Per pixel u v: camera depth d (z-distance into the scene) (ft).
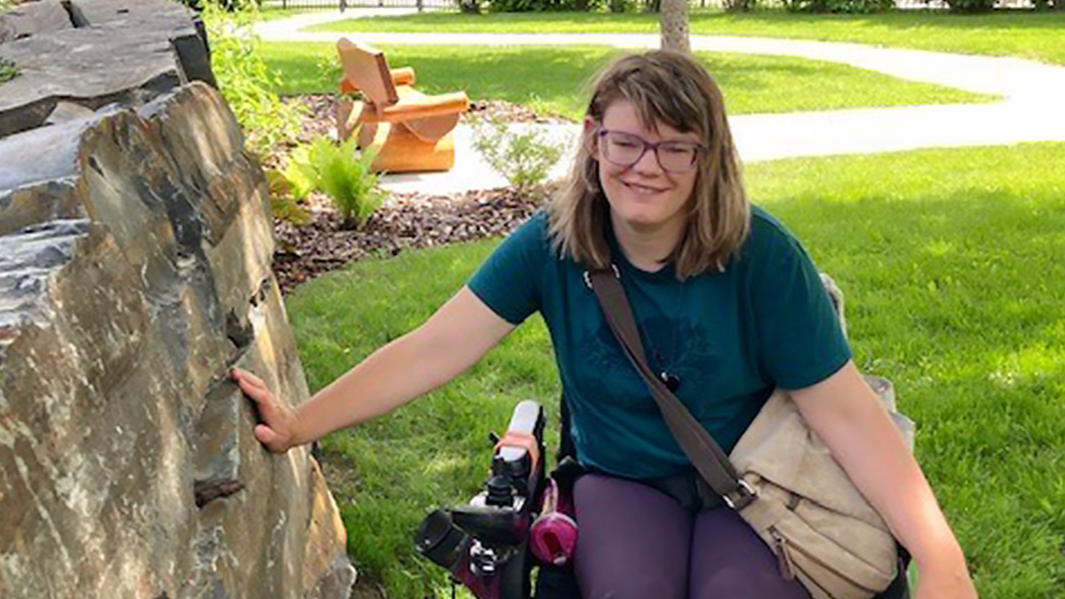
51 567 4.61
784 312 7.94
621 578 7.86
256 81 34.06
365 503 13.55
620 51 9.09
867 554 7.80
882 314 19.75
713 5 100.27
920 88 49.75
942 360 17.62
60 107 10.46
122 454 5.65
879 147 37.50
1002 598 11.73
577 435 8.70
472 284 8.62
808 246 24.08
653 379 8.04
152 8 16.51
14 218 6.33
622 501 8.29
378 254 25.07
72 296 5.58
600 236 8.05
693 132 7.60
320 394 8.59
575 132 35.96
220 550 6.67
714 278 7.96
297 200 27.58
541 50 69.00
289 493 8.94
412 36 80.33
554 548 8.21
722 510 8.21
